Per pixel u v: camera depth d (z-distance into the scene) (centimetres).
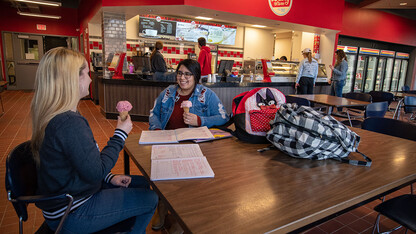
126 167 165
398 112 500
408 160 144
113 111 544
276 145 143
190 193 99
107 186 143
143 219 126
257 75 660
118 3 527
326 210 90
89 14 718
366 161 137
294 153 135
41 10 925
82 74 114
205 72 545
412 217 140
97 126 485
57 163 101
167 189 102
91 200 114
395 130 217
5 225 196
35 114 103
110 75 590
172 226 180
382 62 1072
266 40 1006
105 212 113
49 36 959
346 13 888
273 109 170
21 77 952
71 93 105
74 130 99
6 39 914
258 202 94
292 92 656
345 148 134
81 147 99
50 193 106
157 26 798
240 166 127
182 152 142
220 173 118
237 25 934
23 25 917
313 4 691
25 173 111
